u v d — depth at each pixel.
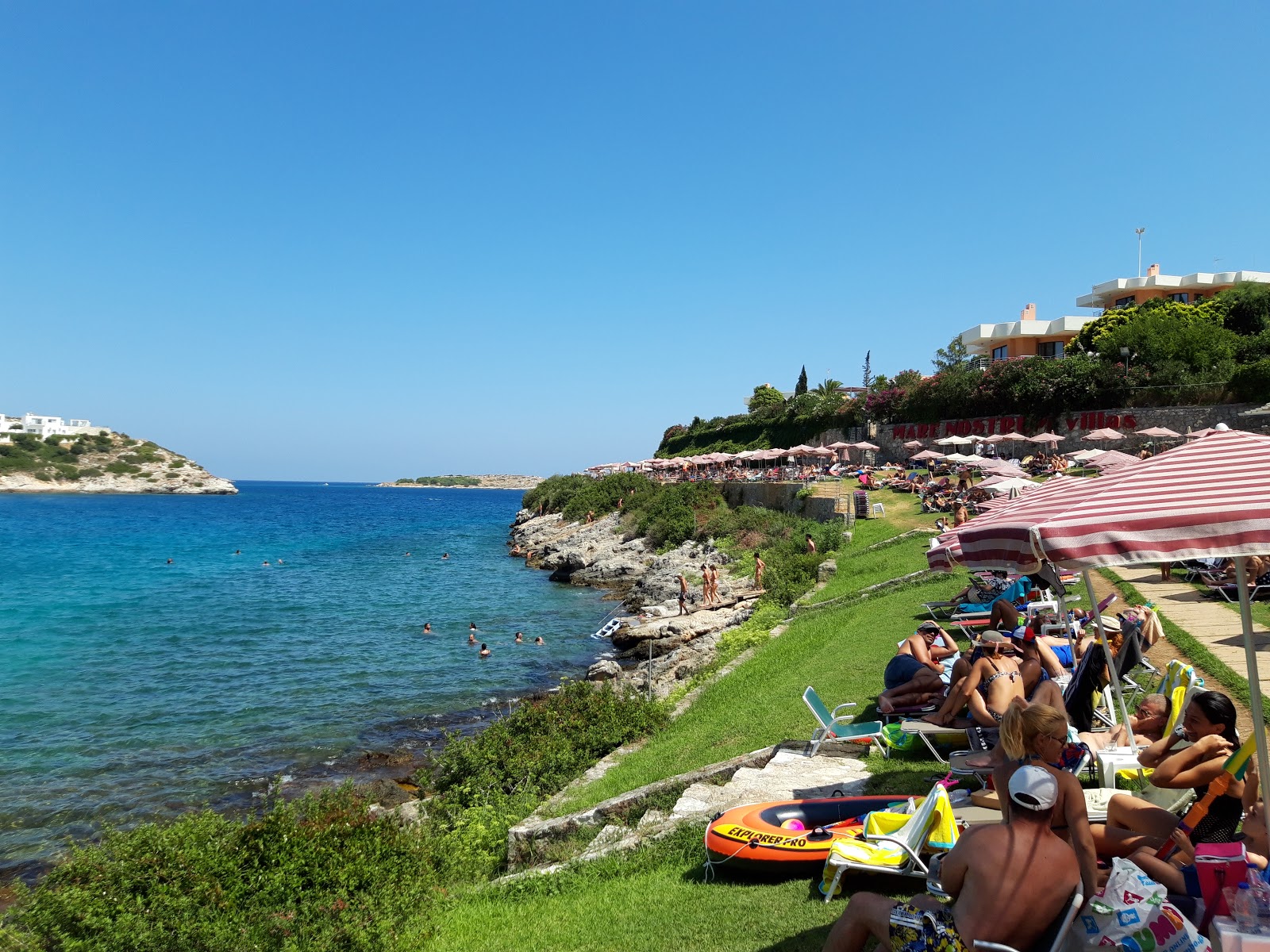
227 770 18.48
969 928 3.98
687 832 8.67
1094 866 4.40
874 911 4.42
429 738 20.81
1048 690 7.66
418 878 9.82
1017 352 81.19
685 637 29.47
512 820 12.39
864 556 30.83
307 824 10.56
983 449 53.53
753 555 39.00
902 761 9.45
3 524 105.88
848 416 74.81
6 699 24.59
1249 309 61.00
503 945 7.36
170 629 36.34
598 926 7.20
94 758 19.25
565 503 81.62
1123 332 58.41
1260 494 4.32
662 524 52.69
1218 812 5.07
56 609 42.06
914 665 10.59
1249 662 4.86
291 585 51.56
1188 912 4.59
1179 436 46.91
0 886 13.16
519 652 31.47
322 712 23.27
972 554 5.76
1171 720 7.38
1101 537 4.45
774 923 6.35
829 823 7.62
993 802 6.73
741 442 91.88
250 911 8.90
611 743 15.89
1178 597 16.61
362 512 160.75
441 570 59.75
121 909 8.67
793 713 13.01
